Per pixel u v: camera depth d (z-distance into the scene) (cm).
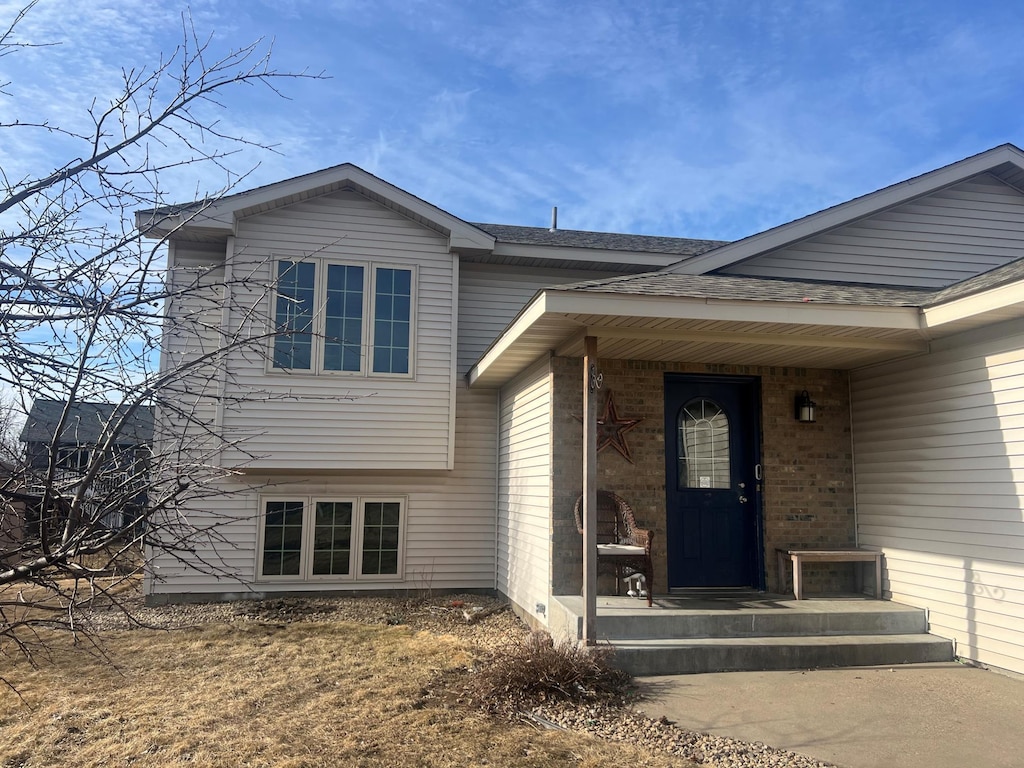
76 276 266
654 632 615
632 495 743
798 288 718
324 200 969
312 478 973
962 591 624
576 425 732
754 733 454
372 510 994
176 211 318
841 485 783
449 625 820
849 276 848
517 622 830
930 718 477
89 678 598
